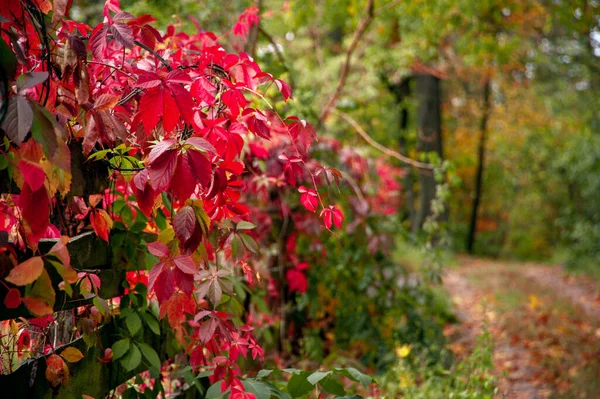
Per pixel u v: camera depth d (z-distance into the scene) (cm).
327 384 262
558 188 2847
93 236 215
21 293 166
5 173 164
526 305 1029
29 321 200
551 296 1134
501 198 3281
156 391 254
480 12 1248
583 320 920
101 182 216
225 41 557
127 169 206
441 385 472
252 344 255
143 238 252
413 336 603
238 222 247
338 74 1241
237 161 214
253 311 503
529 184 3066
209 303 286
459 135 2819
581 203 2553
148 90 180
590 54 1786
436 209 618
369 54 1313
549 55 1847
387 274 588
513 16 1430
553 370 647
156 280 197
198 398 312
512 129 2666
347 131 912
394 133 2361
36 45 186
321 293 584
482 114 2677
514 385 600
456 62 1712
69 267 164
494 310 959
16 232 173
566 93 2112
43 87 169
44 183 161
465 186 3167
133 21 231
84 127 186
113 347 222
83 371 209
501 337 798
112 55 242
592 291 1359
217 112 219
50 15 203
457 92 2695
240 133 208
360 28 749
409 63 1333
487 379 432
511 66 1881
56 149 146
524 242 3002
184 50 283
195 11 618
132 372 246
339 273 595
